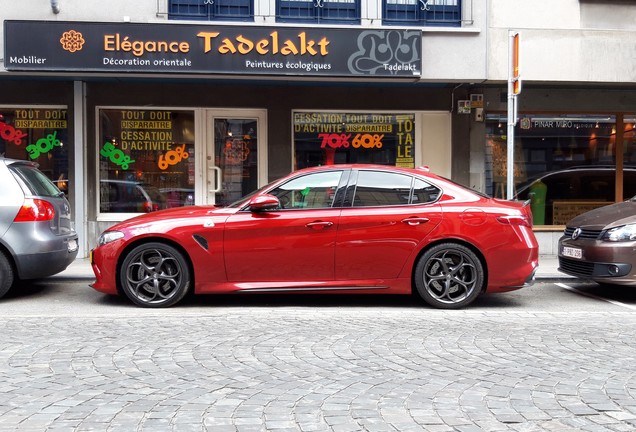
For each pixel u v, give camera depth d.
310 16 11.23
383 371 4.79
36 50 9.87
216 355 5.18
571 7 11.33
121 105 11.48
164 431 3.59
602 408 4.00
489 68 11.01
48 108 11.45
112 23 9.92
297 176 7.42
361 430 3.62
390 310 7.26
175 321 6.50
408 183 7.41
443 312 7.19
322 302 7.75
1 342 5.58
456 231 7.20
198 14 11.00
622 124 12.47
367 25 11.16
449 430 3.63
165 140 11.74
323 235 7.14
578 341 5.83
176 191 11.82
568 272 8.49
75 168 11.22
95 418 3.78
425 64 10.81
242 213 7.21
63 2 10.39
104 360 5.02
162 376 4.61
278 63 10.20
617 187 12.50
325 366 4.90
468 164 12.04
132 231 7.17
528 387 4.42
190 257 7.11
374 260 7.19
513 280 7.30
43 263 7.63
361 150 11.98
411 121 12.06
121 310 7.16
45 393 4.22
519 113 12.32
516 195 12.36
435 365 4.96
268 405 4.02
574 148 12.43
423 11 11.36
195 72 10.08
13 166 7.71
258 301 7.77
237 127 11.89
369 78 10.59
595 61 11.30
